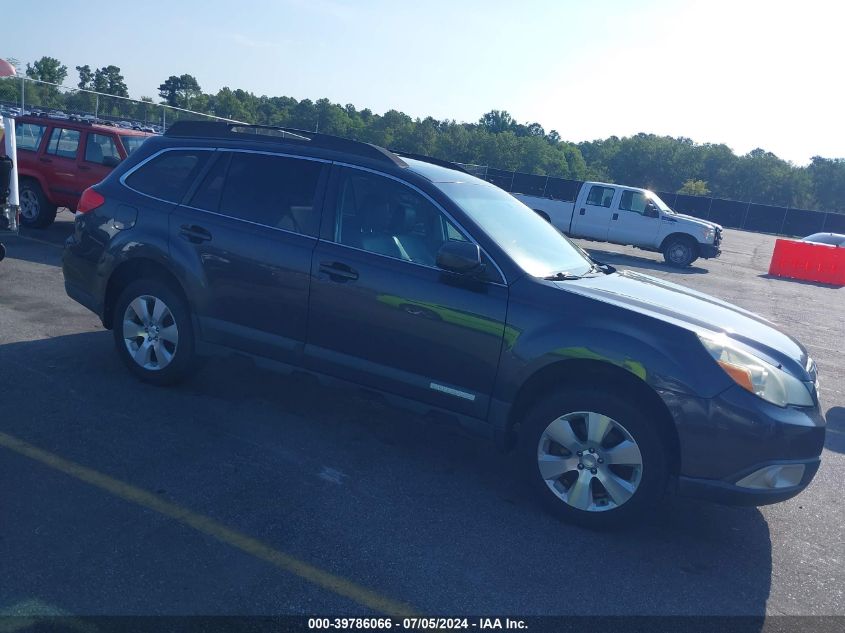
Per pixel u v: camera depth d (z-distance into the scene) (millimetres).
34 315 7473
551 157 95812
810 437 4031
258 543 3809
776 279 19797
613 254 22141
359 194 5008
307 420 5516
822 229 51125
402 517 4223
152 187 5699
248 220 5262
